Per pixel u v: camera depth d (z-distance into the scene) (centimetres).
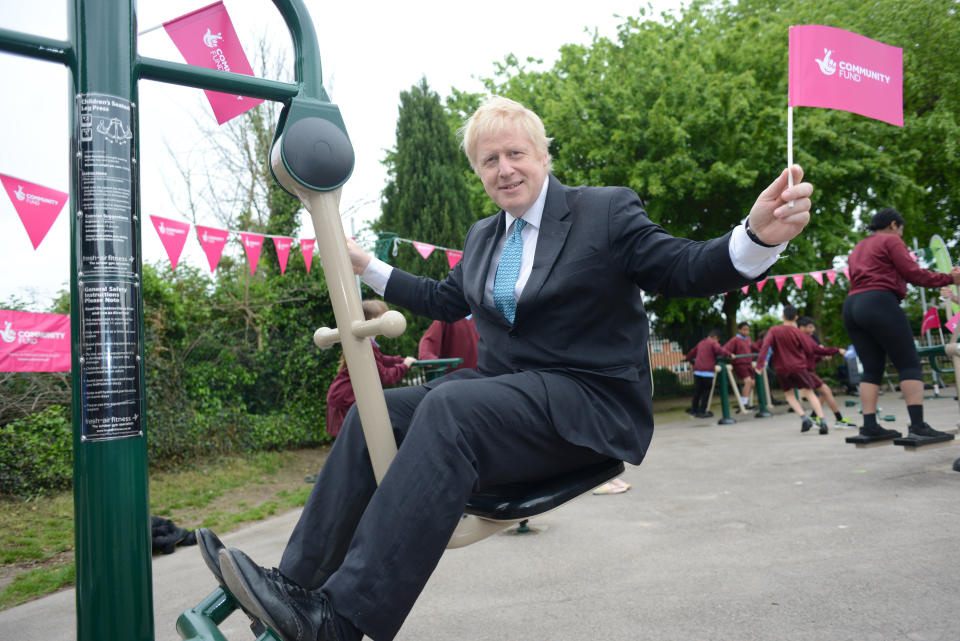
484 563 333
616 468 134
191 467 713
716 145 1121
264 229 1004
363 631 100
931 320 938
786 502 409
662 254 127
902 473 462
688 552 322
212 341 810
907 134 1330
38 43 91
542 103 1291
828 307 1758
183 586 346
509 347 143
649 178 1086
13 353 418
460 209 1055
